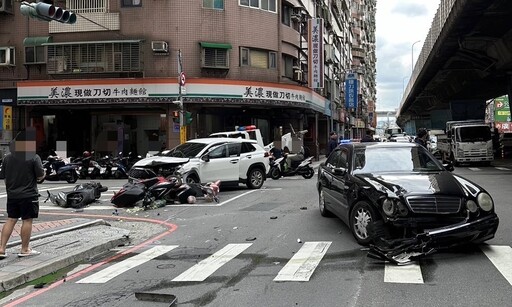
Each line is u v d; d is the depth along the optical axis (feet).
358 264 21.66
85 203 43.96
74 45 83.35
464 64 110.73
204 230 31.81
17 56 87.51
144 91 80.59
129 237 30.17
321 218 34.06
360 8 287.07
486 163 92.99
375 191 23.70
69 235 29.55
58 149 81.82
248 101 84.43
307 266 21.66
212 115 91.71
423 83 150.00
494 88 141.18
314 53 108.06
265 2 92.73
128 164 74.90
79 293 18.95
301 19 107.14
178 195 44.14
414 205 22.11
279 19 95.35
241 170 53.11
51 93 82.79
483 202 22.59
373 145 29.94
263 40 91.61
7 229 23.50
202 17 84.94
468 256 22.24
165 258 24.56
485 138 88.79
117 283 20.22
